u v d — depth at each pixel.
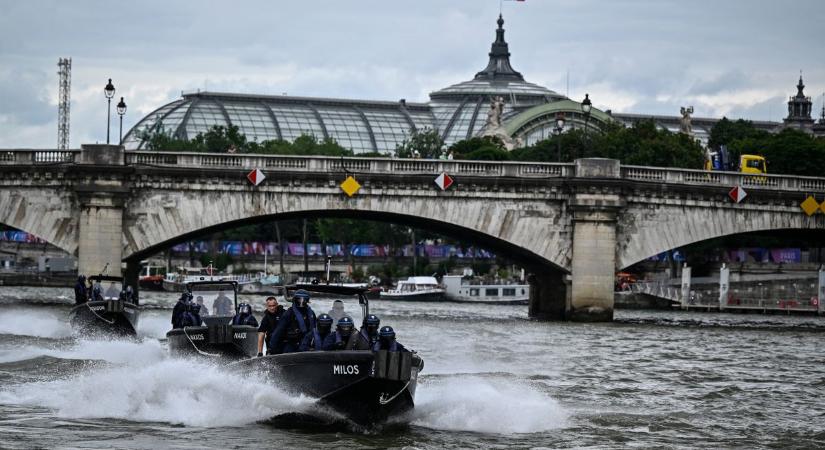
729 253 185.75
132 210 106.00
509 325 102.00
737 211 113.75
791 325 114.44
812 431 47.41
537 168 110.12
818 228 115.06
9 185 105.94
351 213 110.50
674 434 45.72
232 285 61.66
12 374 55.50
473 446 41.84
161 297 146.88
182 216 106.56
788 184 115.12
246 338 53.31
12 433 41.22
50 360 60.81
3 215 106.12
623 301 152.00
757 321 121.56
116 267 105.38
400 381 42.50
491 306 157.00
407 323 102.62
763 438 45.59
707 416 50.19
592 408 51.12
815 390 59.81
